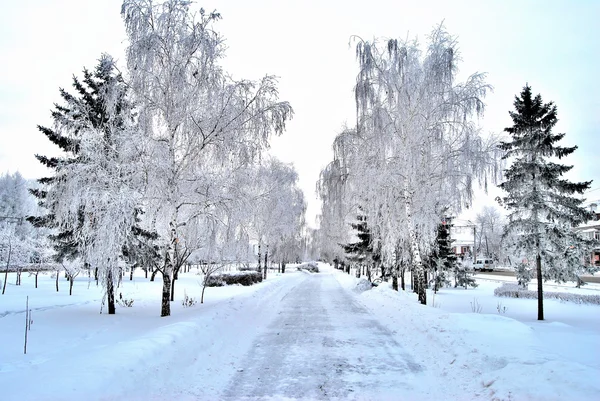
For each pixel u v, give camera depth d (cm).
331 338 982
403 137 1539
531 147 1584
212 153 1211
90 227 1062
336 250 4231
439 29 1504
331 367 716
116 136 1084
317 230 5775
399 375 663
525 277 2061
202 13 1148
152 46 1088
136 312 1236
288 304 1762
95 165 1068
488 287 2931
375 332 1065
